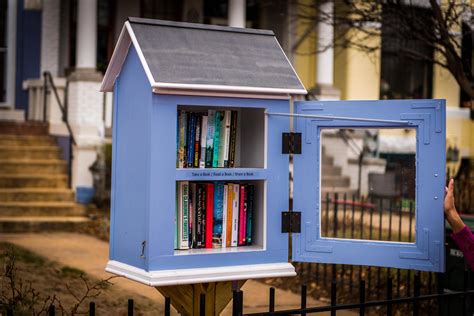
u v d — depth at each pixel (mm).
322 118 4562
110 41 17453
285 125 4539
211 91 4230
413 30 8914
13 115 16516
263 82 4355
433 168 4469
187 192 4352
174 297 4461
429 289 7309
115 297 8141
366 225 10844
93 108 15195
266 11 18562
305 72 18516
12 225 13023
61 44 16703
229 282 4535
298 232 4578
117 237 4520
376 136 17672
